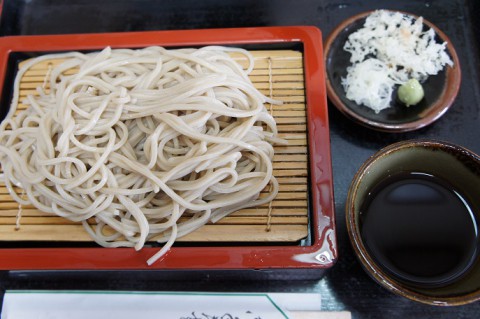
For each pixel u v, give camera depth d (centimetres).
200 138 39
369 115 46
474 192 40
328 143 41
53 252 39
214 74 40
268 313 40
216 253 38
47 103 43
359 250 36
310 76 43
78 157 40
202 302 41
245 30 44
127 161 39
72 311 41
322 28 50
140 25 51
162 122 40
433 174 41
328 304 41
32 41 45
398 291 35
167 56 43
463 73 48
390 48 48
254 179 41
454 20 50
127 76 42
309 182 41
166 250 38
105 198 40
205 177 39
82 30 51
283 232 39
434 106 46
